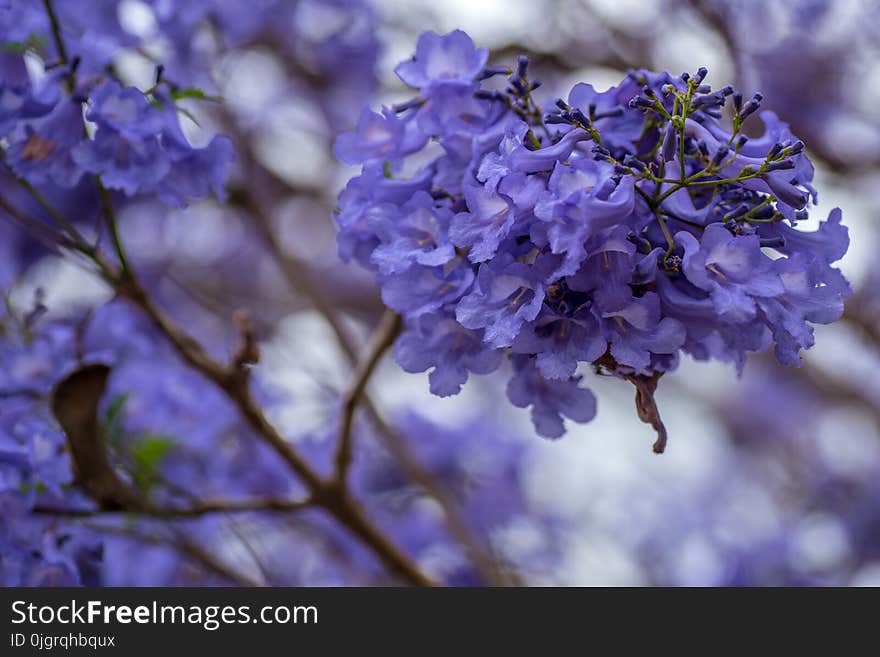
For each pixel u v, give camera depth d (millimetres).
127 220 6992
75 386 3330
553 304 2154
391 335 3660
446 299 2324
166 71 4027
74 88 3148
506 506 6531
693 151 2314
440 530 6176
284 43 6430
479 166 2352
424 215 2352
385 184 2516
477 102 2520
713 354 2533
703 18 6188
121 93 3047
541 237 2109
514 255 2236
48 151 3119
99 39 3428
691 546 8008
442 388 2406
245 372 3789
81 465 3469
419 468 5359
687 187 2264
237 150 5477
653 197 2227
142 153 3082
